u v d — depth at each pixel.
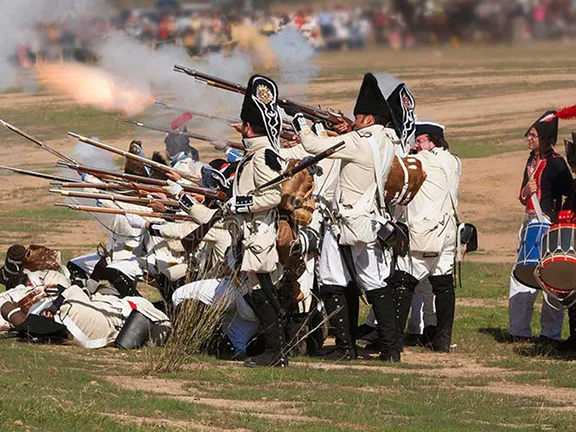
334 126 29.11
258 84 25.50
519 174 67.56
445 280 29.48
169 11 46.12
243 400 22.44
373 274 27.06
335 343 28.80
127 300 28.27
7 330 28.75
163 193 27.28
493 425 20.92
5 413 18.64
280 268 26.05
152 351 26.44
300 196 25.83
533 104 88.00
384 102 26.80
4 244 53.28
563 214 27.88
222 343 27.61
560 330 30.69
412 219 28.52
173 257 29.75
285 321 27.14
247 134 25.59
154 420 19.92
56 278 29.02
